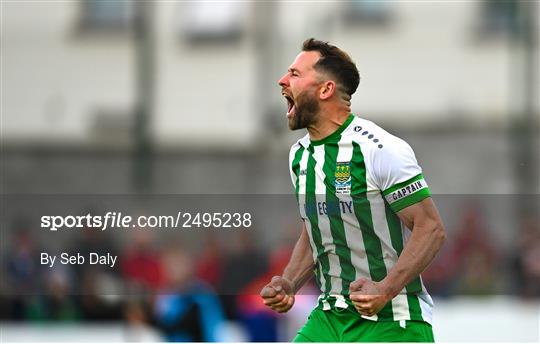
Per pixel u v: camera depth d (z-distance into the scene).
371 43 54.50
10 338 30.12
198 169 48.78
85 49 54.03
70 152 50.84
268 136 49.88
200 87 51.78
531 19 53.75
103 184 48.06
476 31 54.53
